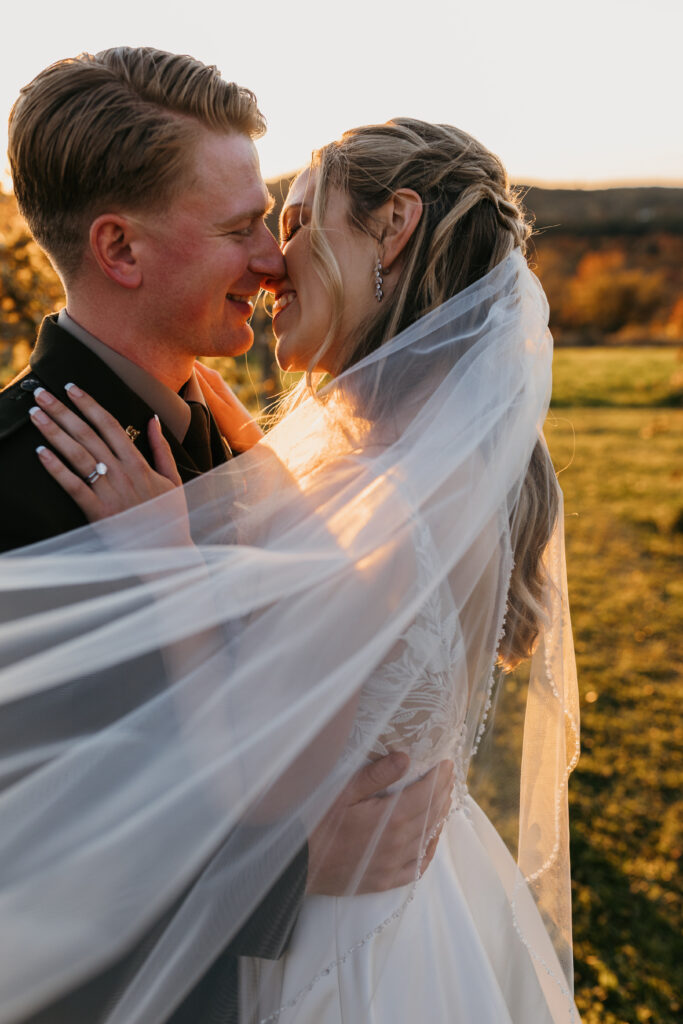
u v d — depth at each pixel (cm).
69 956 112
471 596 138
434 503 130
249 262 152
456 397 139
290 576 124
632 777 419
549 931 158
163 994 116
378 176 146
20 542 129
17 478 131
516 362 143
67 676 117
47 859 112
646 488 1019
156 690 122
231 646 125
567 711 169
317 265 150
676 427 1374
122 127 136
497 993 145
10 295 423
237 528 144
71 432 137
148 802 115
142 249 143
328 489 137
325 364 159
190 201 141
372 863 134
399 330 150
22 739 116
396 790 134
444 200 148
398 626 125
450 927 146
